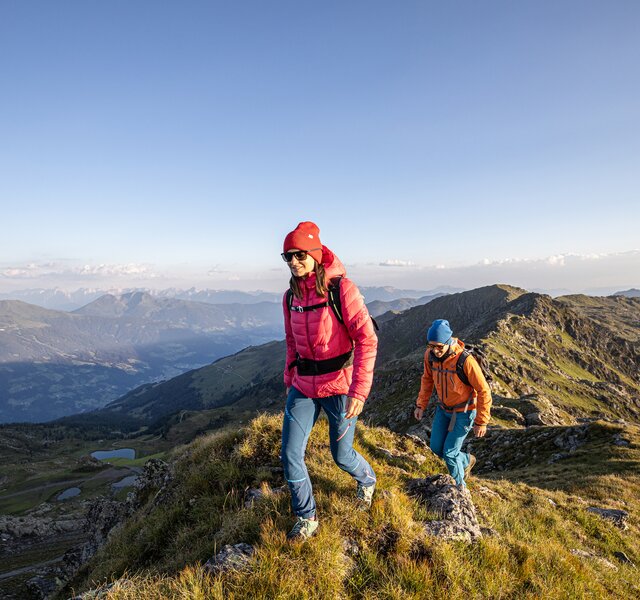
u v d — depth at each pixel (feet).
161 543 20.85
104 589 13.87
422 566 14.21
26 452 655.76
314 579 12.87
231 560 13.66
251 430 26.53
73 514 307.99
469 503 19.34
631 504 41.19
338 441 15.53
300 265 13.67
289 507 16.81
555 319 463.83
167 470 37.27
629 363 439.22
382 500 17.35
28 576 127.54
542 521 25.62
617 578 19.94
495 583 14.83
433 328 21.74
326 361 14.52
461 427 21.83
